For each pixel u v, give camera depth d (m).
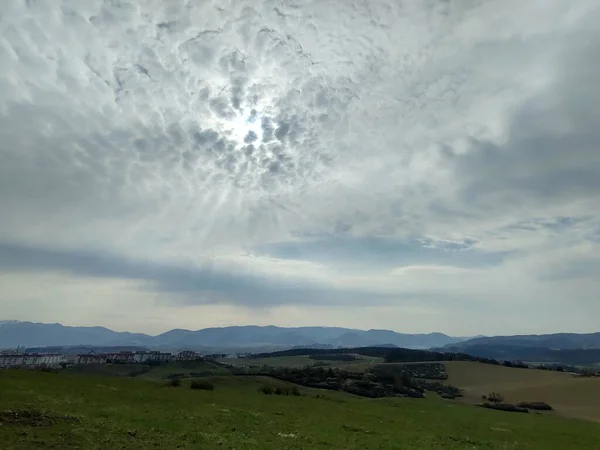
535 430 52.28
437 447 32.41
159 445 22.56
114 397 40.34
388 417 49.59
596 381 123.00
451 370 152.62
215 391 61.88
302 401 59.38
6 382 40.56
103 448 20.67
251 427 32.38
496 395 114.44
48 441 20.66
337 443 29.83
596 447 42.12
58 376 54.28
